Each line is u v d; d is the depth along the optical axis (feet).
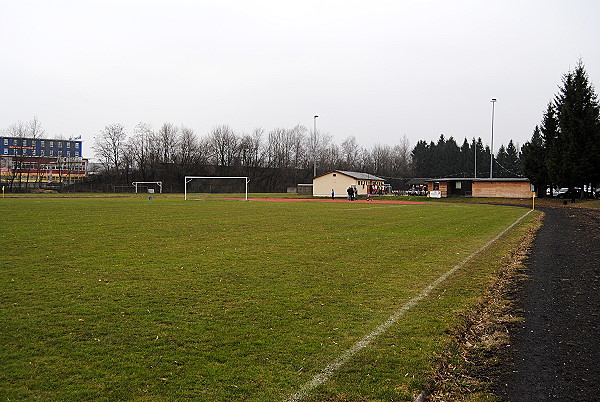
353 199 185.57
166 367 16.35
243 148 330.34
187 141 315.17
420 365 16.62
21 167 280.72
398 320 21.95
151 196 212.64
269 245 47.01
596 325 21.02
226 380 15.35
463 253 42.98
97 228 61.05
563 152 146.51
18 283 29.07
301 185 241.35
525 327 20.97
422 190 266.36
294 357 17.31
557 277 31.89
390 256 40.81
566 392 14.49
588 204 130.11
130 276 31.48
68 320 21.57
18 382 15.10
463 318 22.30
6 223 65.92
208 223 70.49
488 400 14.08
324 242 49.70
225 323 21.31
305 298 25.96
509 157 398.01
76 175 367.04
